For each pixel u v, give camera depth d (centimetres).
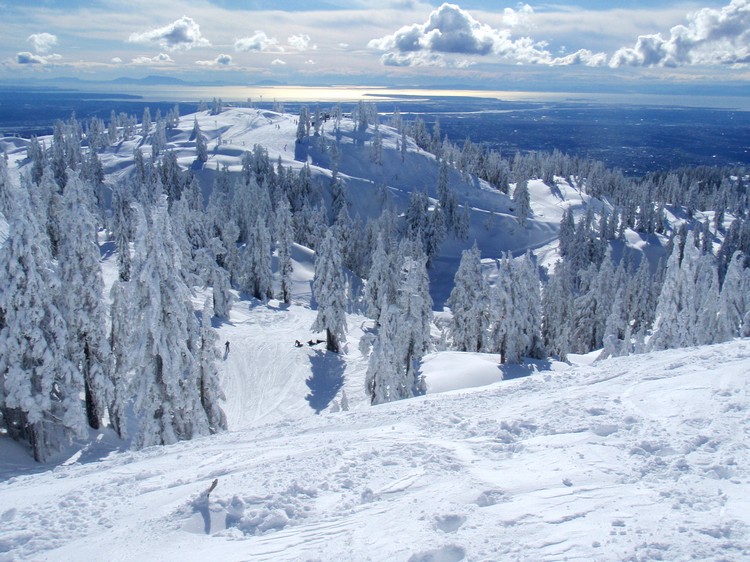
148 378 2141
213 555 812
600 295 5700
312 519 893
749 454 960
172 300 2134
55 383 2305
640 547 695
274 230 7831
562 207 14388
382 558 745
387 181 14412
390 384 2889
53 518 997
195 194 8625
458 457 1101
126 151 14862
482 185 15112
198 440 1565
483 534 768
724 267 10375
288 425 1600
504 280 3825
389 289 5494
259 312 5634
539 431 1208
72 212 2461
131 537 891
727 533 713
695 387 1366
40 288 2188
